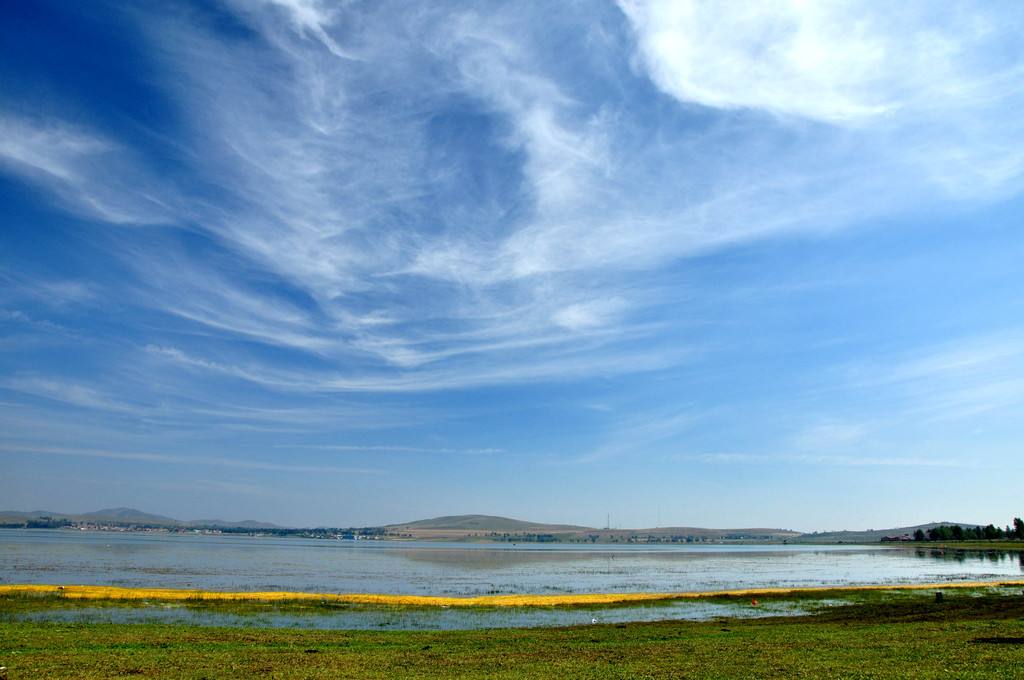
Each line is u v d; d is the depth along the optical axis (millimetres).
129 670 26375
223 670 26922
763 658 29578
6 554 139000
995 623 40406
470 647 35406
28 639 34344
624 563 174750
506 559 190750
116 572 98062
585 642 37594
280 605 57312
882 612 53281
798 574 127062
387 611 56375
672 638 39250
